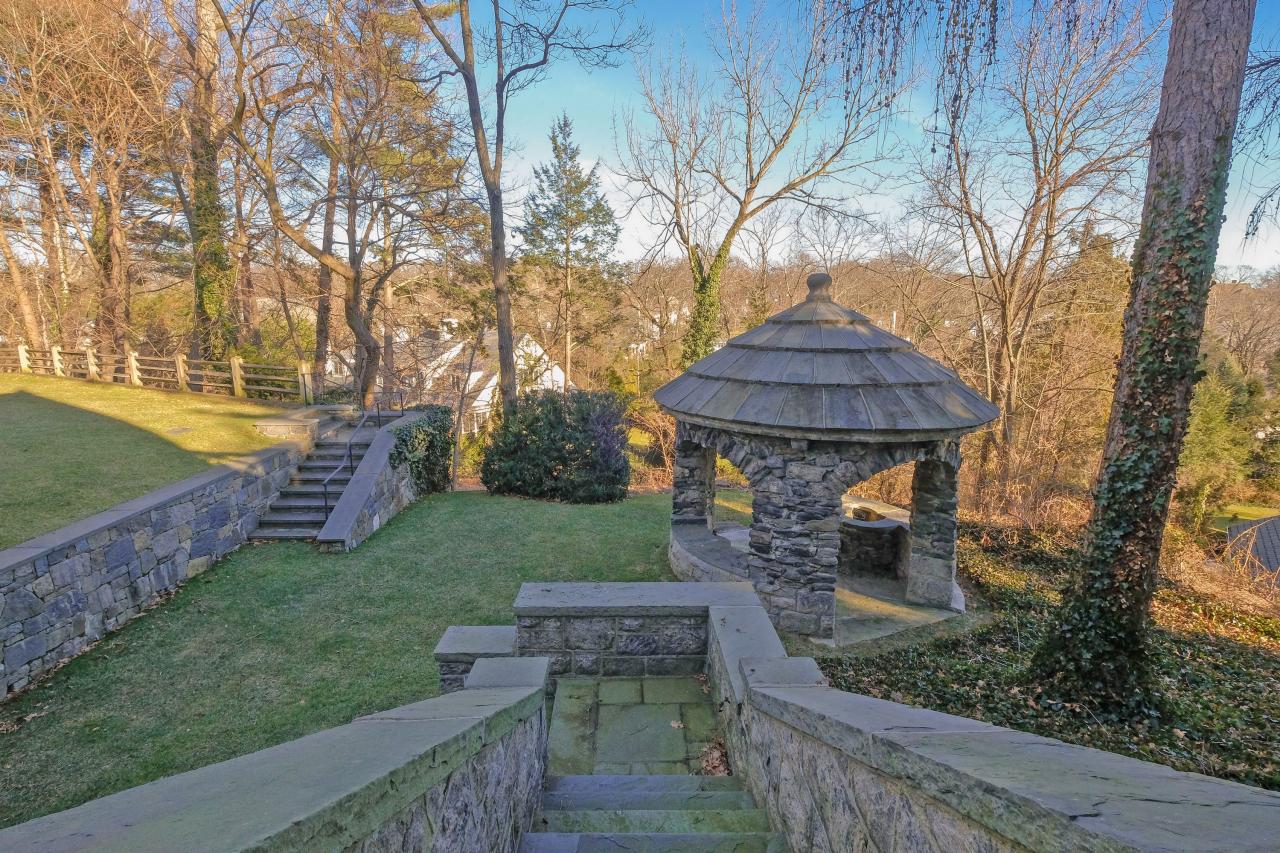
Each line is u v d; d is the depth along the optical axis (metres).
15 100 18.23
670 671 5.95
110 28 17.86
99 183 20.62
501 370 18.56
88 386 18.09
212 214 19.16
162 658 7.33
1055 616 6.62
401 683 6.94
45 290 24.81
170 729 6.09
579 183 30.30
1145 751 5.37
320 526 11.38
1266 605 11.52
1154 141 5.68
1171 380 5.73
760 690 3.92
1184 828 1.07
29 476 9.78
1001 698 6.40
